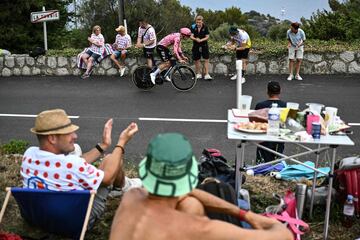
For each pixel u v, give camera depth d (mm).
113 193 4715
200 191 2604
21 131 8461
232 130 4297
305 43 13891
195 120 9039
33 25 17375
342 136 4184
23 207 3775
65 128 3648
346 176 4281
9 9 16703
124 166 6234
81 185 3668
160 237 1990
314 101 10352
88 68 13438
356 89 11398
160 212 2041
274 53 13078
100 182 3697
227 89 11672
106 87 12141
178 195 2023
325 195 4523
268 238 2098
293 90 11352
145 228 2012
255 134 4160
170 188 2012
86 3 20828
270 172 5617
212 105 10156
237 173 4285
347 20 16344
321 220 4469
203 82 12484
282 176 5465
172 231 2000
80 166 3627
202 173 4527
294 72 13008
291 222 3713
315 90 11336
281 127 4277
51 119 3633
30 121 9148
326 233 4137
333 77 12719
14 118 9375
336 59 13000
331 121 4305
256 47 13438
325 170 5000
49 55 13930
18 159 6223
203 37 12547
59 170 3621
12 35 16734
